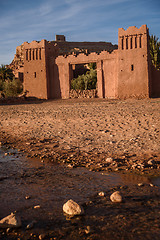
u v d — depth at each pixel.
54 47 34.12
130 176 4.48
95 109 14.84
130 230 2.40
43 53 31.44
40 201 3.27
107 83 28.97
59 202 3.23
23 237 2.30
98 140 7.68
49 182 4.18
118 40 27.28
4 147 7.43
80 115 12.41
